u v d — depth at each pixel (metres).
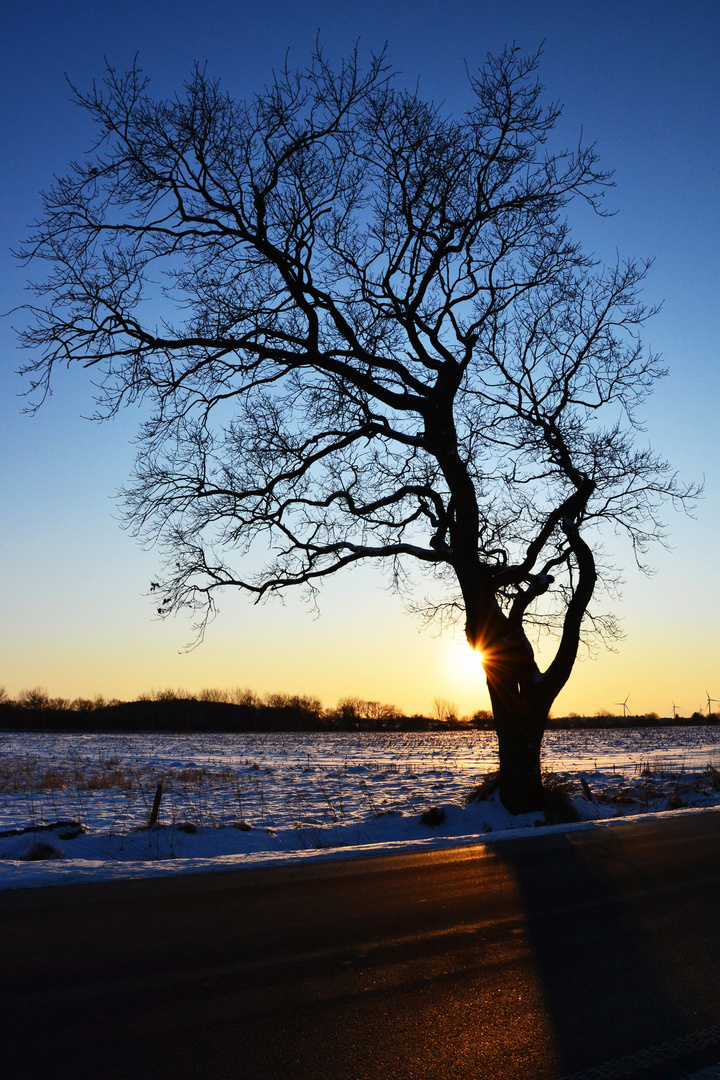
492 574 18.66
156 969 5.99
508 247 18.36
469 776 32.62
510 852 11.66
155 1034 4.77
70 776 28.39
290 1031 4.84
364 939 6.84
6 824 16.52
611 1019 5.09
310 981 5.73
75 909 7.99
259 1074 4.26
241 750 56.47
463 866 10.49
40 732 90.50
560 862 10.68
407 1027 4.92
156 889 9.06
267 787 26.38
